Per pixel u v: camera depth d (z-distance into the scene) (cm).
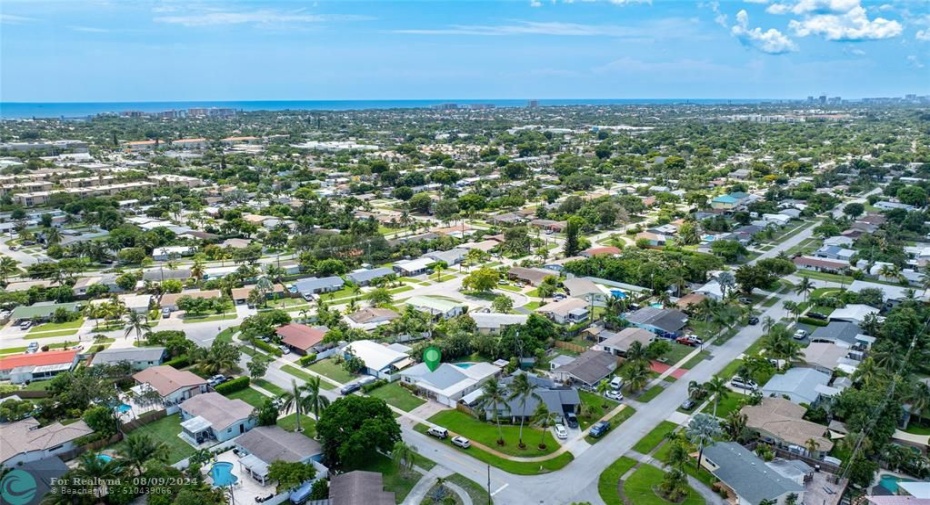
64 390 13288
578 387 14388
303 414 13138
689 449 11475
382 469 11088
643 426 12681
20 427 11938
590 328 17888
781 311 19350
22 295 19912
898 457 11031
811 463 11294
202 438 12006
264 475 10469
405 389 14388
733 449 11081
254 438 11494
